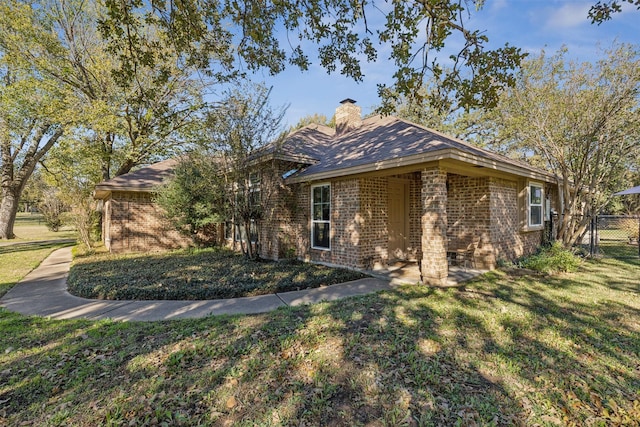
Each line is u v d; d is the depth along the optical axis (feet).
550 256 27.53
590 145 31.58
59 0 45.98
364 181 26.63
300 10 16.24
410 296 18.48
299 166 32.83
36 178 90.07
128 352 11.60
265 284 20.86
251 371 10.16
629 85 27.32
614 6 13.08
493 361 10.76
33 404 8.70
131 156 50.03
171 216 38.52
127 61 16.53
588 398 8.79
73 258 35.91
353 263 26.66
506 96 35.78
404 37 14.51
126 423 7.92
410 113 69.05
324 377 9.80
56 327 14.37
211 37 18.67
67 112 42.86
